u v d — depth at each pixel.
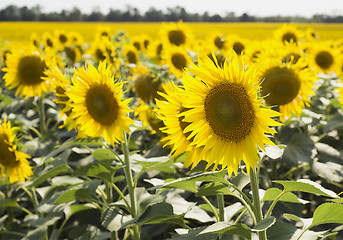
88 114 3.56
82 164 4.88
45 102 7.20
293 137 4.96
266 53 5.20
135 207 3.72
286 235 2.56
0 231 4.98
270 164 6.10
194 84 2.47
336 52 7.53
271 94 4.21
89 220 5.43
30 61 5.51
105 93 3.43
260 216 2.54
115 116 3.45
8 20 115.44
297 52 5.06
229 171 2.45
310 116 5.04
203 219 3.61
